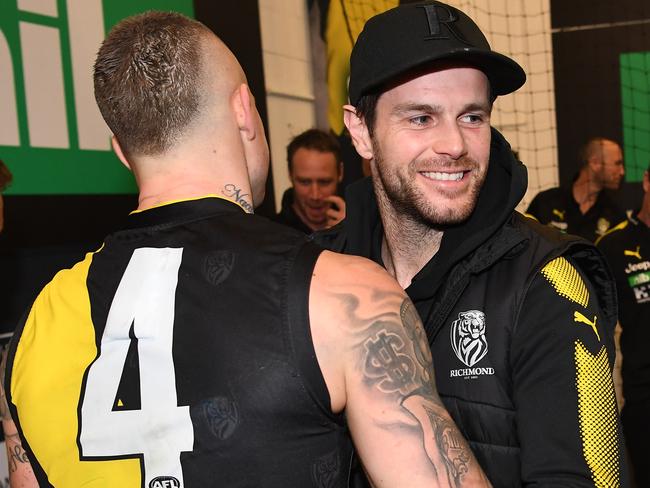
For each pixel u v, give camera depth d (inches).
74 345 30.6
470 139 39.8
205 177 31.9
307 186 106.4
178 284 29.7
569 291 35.9
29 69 83.5
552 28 190.4
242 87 33.1
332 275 29.0
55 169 86.4
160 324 29.2
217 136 32.1
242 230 30.5
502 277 38.1
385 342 28.2
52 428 30.1
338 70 145.5
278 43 130.6
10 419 32.5
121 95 31.6
